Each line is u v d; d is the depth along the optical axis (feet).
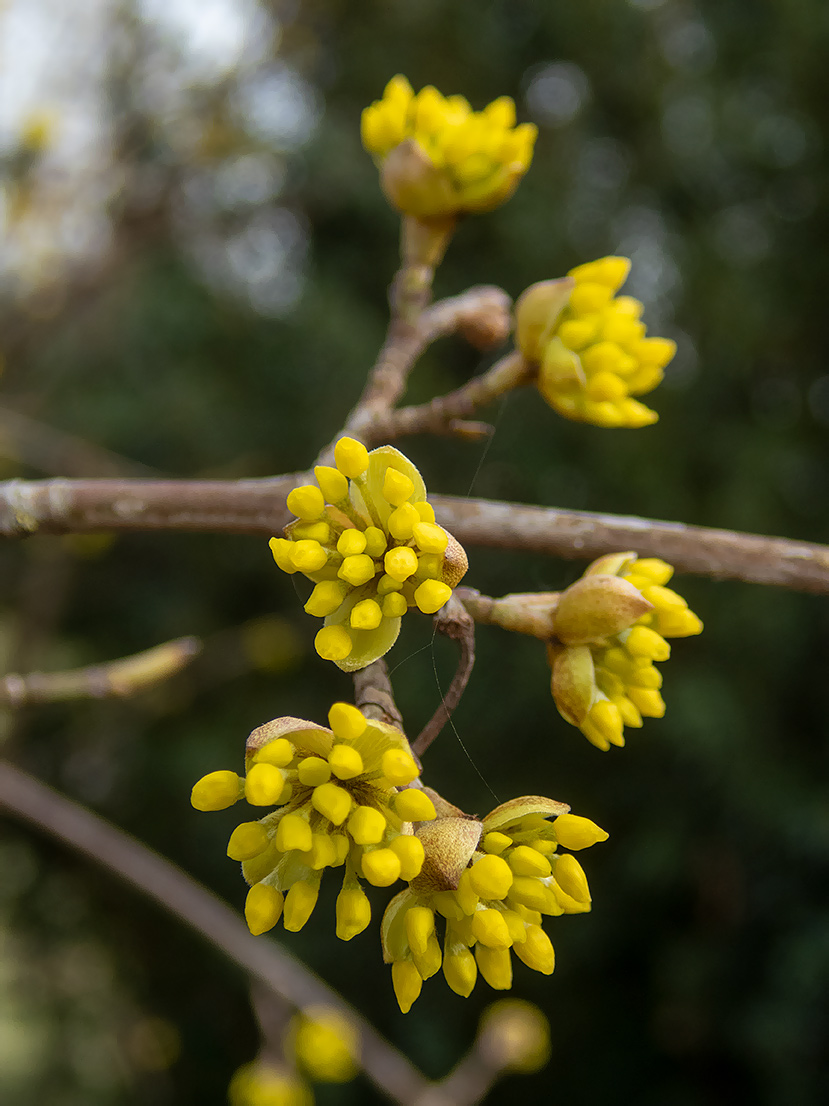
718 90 2.25
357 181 2.22
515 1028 1.23
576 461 2.12
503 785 1.98
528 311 0.49
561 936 1.92
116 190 1.74
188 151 1.81
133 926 2.19
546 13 2.31
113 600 2.30
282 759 0.37
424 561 0.38
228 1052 2.14
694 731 1.78
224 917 0.82
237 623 2.27
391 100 0.54
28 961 2.24
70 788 2.17
